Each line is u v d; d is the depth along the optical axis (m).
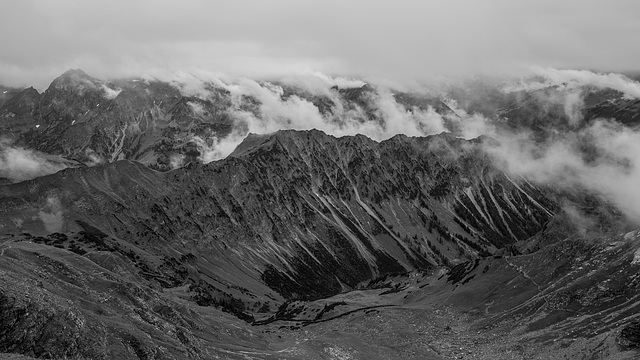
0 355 88.88
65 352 108.38
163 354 132.88
